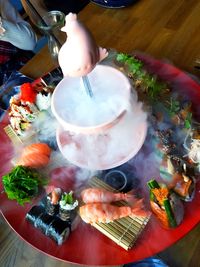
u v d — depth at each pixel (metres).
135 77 0.44
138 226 0.36
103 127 0.34
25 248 0.40
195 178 0.38
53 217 0.37
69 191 0.40
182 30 0.54
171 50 0.52
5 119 0.49
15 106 0.45
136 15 0.58
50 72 0.49
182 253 0.36
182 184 0.37
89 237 0.37
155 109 0.43
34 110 0.45
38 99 0.45
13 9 0.77
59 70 0.49
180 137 0.41
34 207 0.39
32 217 0.38
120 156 0.40
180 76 0.47
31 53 0.78
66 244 0.37
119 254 0.36
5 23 0.73
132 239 0.36
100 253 0.36
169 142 0.40
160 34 0.55
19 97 0.46
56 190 0.38
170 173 0.38
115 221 0.37
